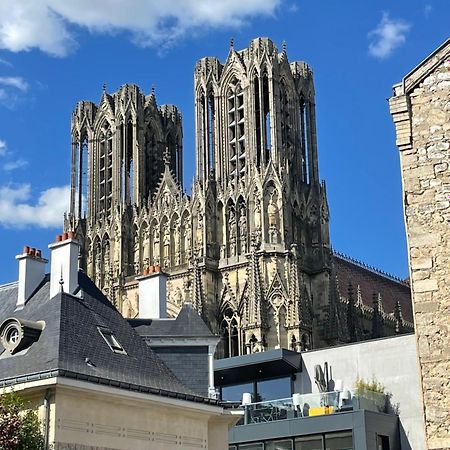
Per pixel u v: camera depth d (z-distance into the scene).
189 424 44.38
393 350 64.44
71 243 47.69
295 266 102.31
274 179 107.31
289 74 117.56
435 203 29.94
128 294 113.62
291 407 62.72
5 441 34.25
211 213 109.88
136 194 120.69
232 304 104.38
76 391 38.78
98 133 128.00
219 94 116.38
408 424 61.81
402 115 31.02
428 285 29.33
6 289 51.16
